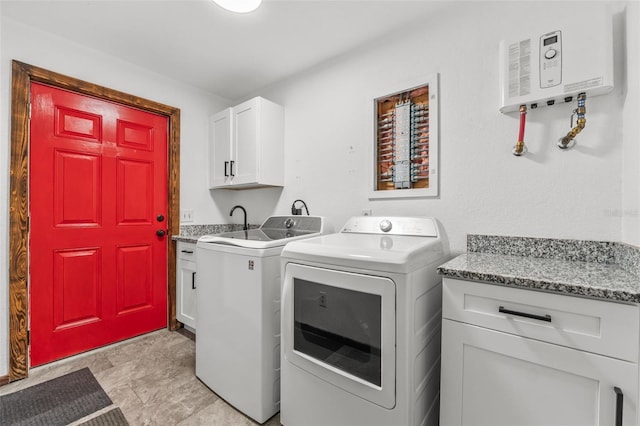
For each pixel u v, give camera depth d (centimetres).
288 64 222
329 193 215
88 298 205
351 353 116
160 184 244
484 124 151
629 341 79
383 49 187
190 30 181
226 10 163
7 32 168
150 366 190
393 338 104
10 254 169
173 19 170
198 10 163
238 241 154
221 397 158
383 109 192
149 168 237
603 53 113
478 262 122
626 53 113
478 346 103
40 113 183
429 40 169
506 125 144
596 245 121
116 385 169
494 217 148
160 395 160
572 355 87
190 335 237
